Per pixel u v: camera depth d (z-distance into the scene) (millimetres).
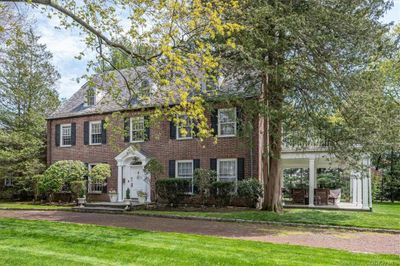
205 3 11156
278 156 17453
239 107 17562
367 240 11141
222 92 16547
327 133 14758
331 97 14578
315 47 14141
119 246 8961
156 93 11430
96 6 10562
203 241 9727
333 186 30000
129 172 23766
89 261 7523
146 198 22047
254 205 19219
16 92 32125
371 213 17344
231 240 9977
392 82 27203
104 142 24797
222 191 19781
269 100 15898
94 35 11078
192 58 9680
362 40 14359
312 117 15055
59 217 16875
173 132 22391
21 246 9039
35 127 28703
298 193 22672
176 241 9672
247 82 17031
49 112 35750
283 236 11617
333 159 19031
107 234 10750
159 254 8133
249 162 19859
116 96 12641
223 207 19766
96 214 18469
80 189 22953
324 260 7633
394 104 15008
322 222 14219
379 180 31203
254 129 17859
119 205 20750
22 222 13711
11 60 30391
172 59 9375
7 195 27141
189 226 13570
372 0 14539
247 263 7348
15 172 26750
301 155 20969
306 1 14539
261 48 14117
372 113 13891
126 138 23828
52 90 36406
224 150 20625
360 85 14383
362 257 8055
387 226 13469
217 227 13359
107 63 12672
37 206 22688
